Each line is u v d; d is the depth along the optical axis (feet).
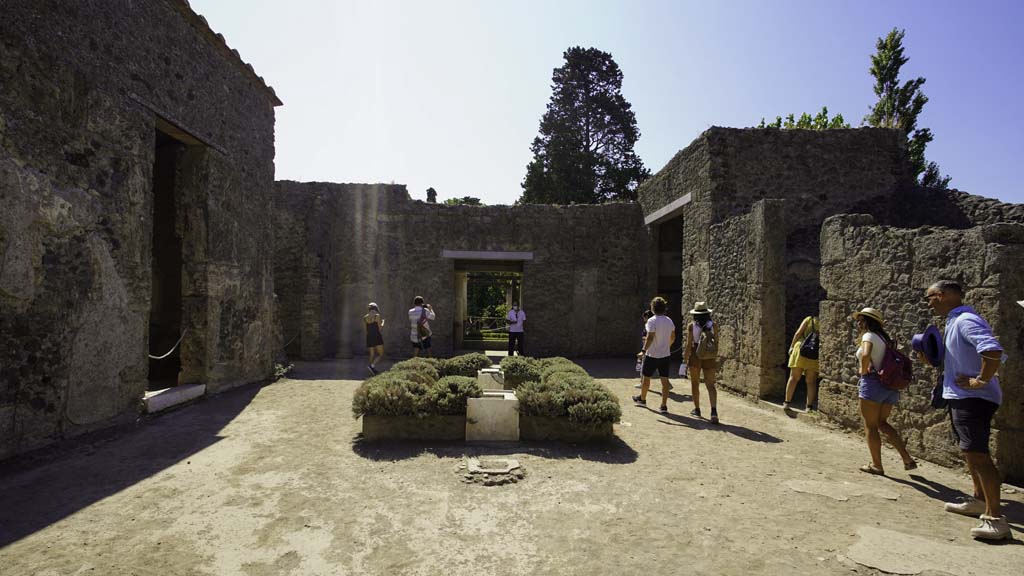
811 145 34.42
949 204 31.58
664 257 47.55
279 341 34.71
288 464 15.30
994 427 14.30
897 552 10.28
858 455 17.04
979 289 14.78
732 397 27.86
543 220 47.93
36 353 15.64
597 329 48.06
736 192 33.94
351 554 10.04
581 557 10.06
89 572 9.18
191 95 23.24
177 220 24.84
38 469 14.34
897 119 69.87
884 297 18.04
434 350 46.98
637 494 13.41
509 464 15.39
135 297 19.70
